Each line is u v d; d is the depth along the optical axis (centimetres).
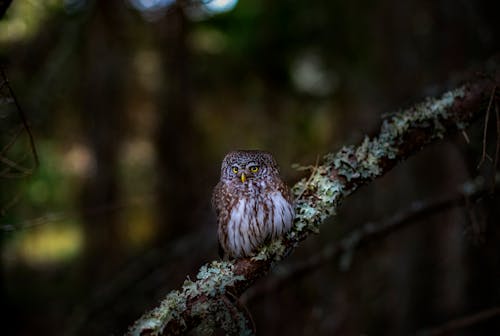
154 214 965
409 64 726
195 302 307
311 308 721
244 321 310
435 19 701
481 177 499
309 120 1026
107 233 937
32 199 870
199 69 1016
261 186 379
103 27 885
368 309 722
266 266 338
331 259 576
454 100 347
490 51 636
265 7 905
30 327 823
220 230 403
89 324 679
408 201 719
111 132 945
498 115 329
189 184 947
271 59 963
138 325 297
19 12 612
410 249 732
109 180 939
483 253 608
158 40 980
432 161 710
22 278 936
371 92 816
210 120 1091
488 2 637
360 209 769
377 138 358
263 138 1067
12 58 635
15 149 612
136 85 1012
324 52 912
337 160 351
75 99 905
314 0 873
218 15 921
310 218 345
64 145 926
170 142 970
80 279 950
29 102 658
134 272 716
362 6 834
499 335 606
